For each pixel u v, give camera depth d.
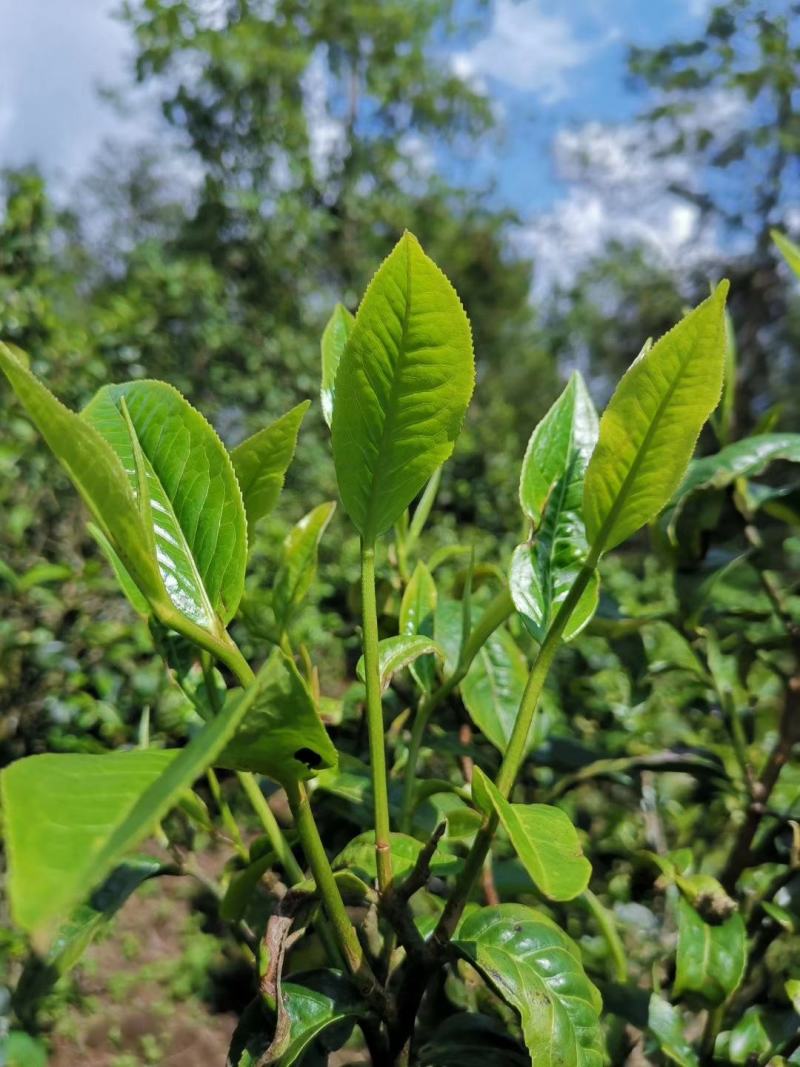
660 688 0.61
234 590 0.20
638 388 0.18
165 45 3.10
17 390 0.14
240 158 3.17
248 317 2.04
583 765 0.41
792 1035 0.32
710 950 0.29
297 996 0.21
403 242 0.17
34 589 0.83
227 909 0.26
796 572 0.52
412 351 0.18
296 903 0.21
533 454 0.24
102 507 0.16
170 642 0.26
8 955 0.60
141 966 0.71
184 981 0.69
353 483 0.20
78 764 0.13
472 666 0.32
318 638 0.91
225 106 3.15
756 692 0.49
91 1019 0.65
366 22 3.63
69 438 0.15
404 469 0.20
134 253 1.86
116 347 1.26
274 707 0.16
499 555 1.45
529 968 0.21
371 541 0.20
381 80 3.82
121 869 0.27
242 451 0.24
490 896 0.32
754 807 0.36
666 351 0.18
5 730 0.77
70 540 0.99
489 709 0.32
